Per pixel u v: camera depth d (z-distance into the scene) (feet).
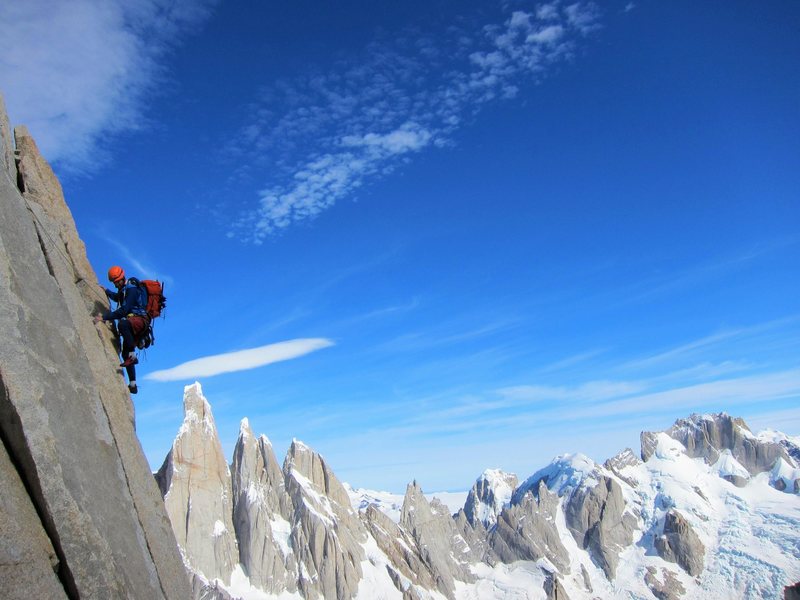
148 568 42.01
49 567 32.12
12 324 36.37
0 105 50.31
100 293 56.13
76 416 39.68
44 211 50.98
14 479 33.22
